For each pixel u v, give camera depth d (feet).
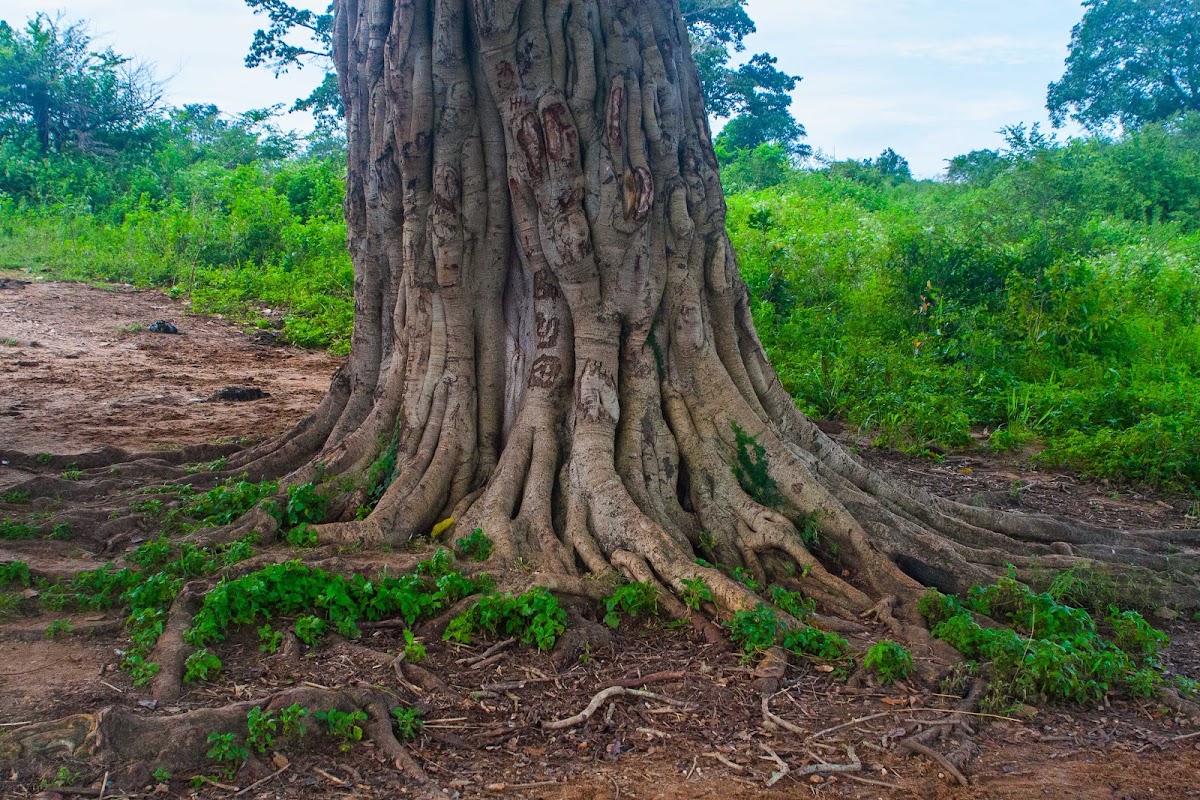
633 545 18.99
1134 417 36.65
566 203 20.65
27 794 11.76
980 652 16.76
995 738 14.43
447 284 21.97
